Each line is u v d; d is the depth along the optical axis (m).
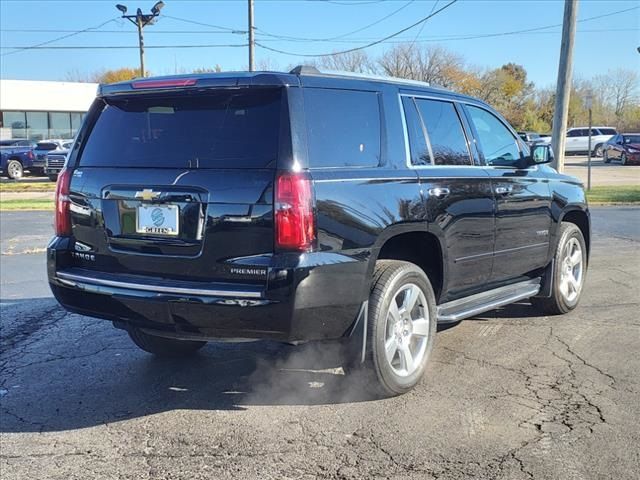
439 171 4.61
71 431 3.95
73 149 4.39
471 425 3.89
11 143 31.70
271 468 3.44
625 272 8.33
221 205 3.66
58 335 5.99
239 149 3.75
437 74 49.56
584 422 3.90
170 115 4.05
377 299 4.04
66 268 4.29
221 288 3.62
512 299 5.48
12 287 8.02
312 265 3.56
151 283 3.85
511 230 5.39
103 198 4.10
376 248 3.97
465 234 4.81
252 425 3.97
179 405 4.31
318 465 3.46
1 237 12.24
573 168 32.59
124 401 4.40
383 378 4.13
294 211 3.55
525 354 5.16
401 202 4.17
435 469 3.38
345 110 4.06
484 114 5.49
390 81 4.55
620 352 5.18
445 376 4.70
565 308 6.29
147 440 3.80
